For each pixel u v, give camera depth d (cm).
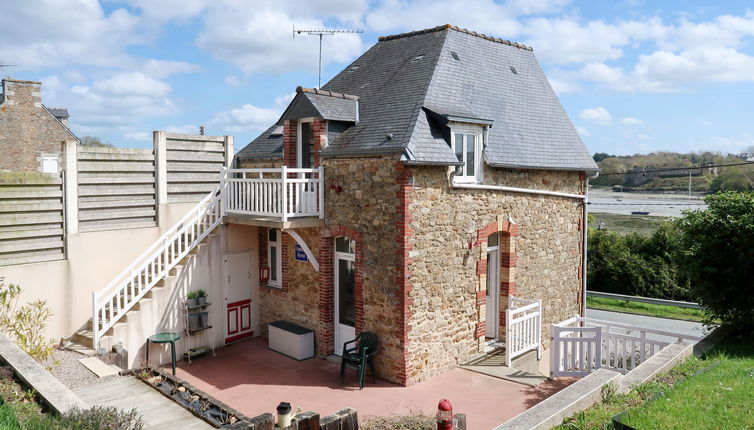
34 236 1144
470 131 1253
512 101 1512
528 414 676
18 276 1112
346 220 1217
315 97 1260
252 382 1157
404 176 1094
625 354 1156
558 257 1551
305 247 1260
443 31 1489
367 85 1441
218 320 1376
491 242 1384
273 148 1505
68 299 1193
